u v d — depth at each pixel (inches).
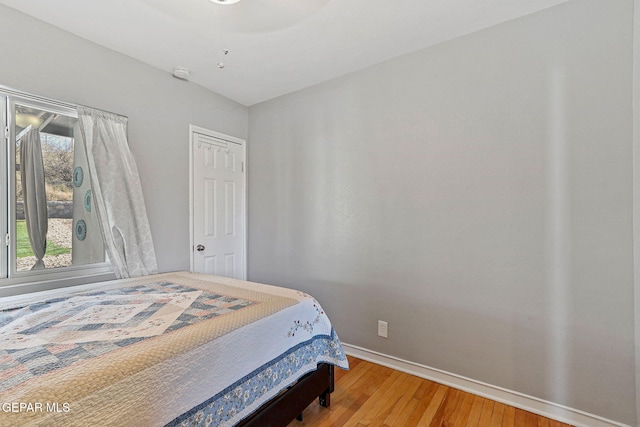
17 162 71.1
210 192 114.8
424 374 85.3
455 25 75.4
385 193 92.5
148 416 37.6
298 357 62.8
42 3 66.9
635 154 59.4
